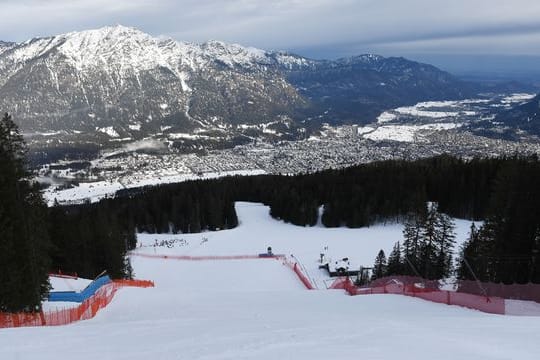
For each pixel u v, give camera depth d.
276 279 46.78
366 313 17.92
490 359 8.14
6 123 21.91
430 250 40.12
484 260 33.56
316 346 9.67
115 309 21.92
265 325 13.41
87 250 45.16
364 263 52.94
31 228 22.88
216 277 47.75
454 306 19.80
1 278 20.62
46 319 19.08
